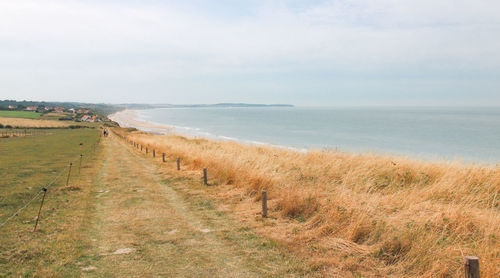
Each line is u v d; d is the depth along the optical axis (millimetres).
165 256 5922
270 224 7629
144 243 6594
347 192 8812
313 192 8875
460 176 9852
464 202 7750
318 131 79000
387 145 47125
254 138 62562
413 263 5211
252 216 8320
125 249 6254
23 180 14141
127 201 10375
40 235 6926
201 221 8094
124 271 5285
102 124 120812
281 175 11641
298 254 5902
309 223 7328
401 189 9734
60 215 8555
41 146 36750
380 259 5566
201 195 10906
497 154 36188
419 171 11234
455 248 5281
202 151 20062
